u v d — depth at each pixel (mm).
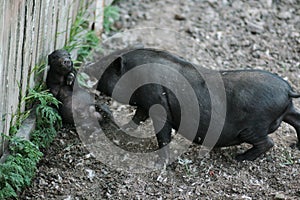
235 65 7934
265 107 5887
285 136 6609
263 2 9352
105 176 5941
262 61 8047
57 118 6371
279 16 9031
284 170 6098
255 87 5938
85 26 7750
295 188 5867
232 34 8570
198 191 5789
